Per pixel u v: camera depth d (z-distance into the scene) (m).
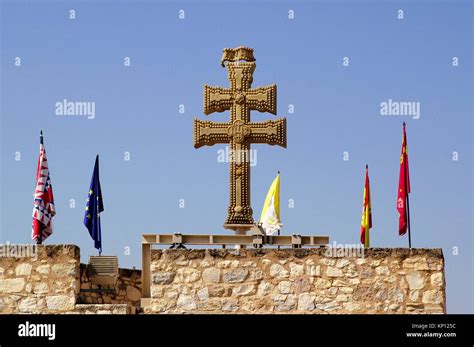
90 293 100.81
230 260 98.06
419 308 97.12
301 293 97.75
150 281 98.81
